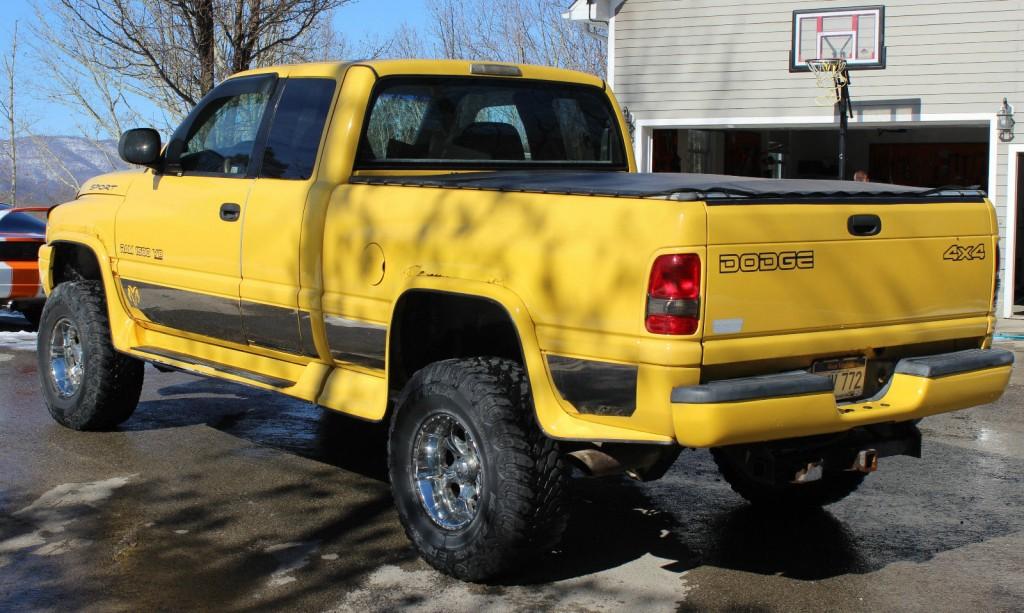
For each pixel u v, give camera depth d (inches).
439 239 182.9
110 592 174.4
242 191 227.5
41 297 464.1
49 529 204.7
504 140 233.8
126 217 259.0
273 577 181.3
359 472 245.9
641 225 156.4
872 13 599.5
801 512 221.8
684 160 698.8
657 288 153.9
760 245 159.0
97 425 275.4
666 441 157.6
